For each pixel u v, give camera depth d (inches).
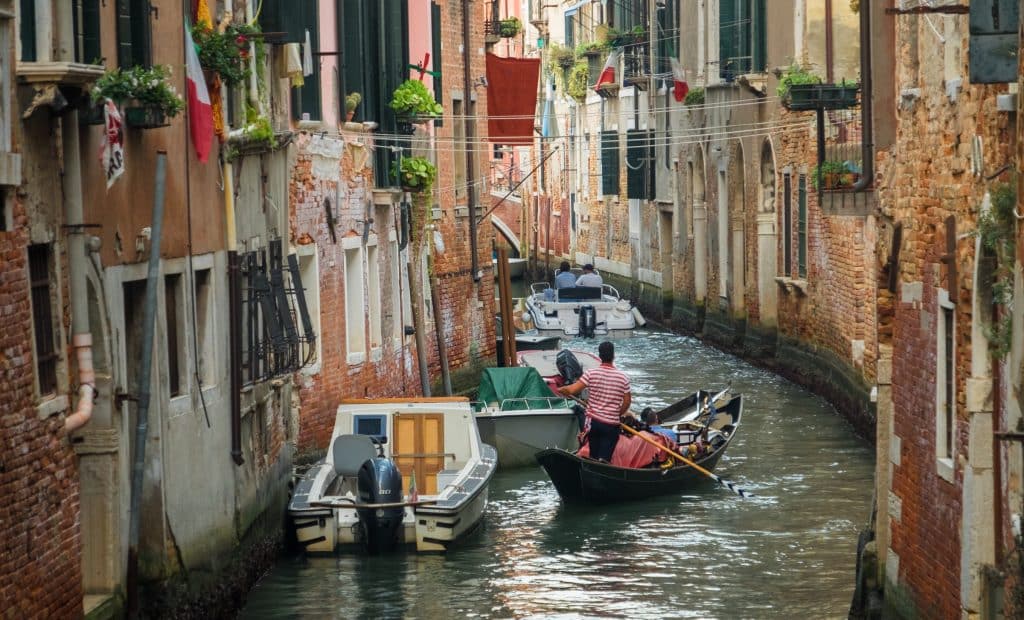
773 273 1567.4
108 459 579.2
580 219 2716.5
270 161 870.4
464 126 1540.4
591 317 1958.7
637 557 834.2
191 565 660.7
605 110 2471.7
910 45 625.6
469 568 807.7
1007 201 480.4
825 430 1198.9
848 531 883.4
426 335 1348.4
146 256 622.5
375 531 818.2
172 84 667.4
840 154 1043.3
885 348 688.4
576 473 952.3
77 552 548.4
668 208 2065.7
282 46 920.3
